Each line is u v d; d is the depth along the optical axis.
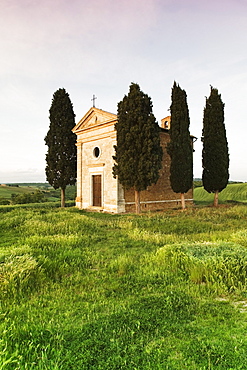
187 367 2.71
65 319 3.83
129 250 8.16
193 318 3.83
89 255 7.54
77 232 11.05
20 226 11.99
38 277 5.52
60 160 23.80
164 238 9.54
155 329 3.51
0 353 2.78
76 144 23.72
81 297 4.69
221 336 3.29
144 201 20.56
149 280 5.50
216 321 3.73
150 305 4.25
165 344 3.14
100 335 3.35
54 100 24.27
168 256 6.81
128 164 17.14
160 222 13.18
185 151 19.17
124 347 3.08
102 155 21.03
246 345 3.07
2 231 11.36
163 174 22.11
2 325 3.54
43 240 9.00
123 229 11.72
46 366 2.74
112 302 4.44
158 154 17.59
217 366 2.72
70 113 24.52
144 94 17.73
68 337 3.33
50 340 3.23
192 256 6.24
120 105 18.05
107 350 3.03
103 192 20.59
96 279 5.62
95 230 11.49
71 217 14.41
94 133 21.84
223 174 20.53
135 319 3.77
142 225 12.54
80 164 23.34
